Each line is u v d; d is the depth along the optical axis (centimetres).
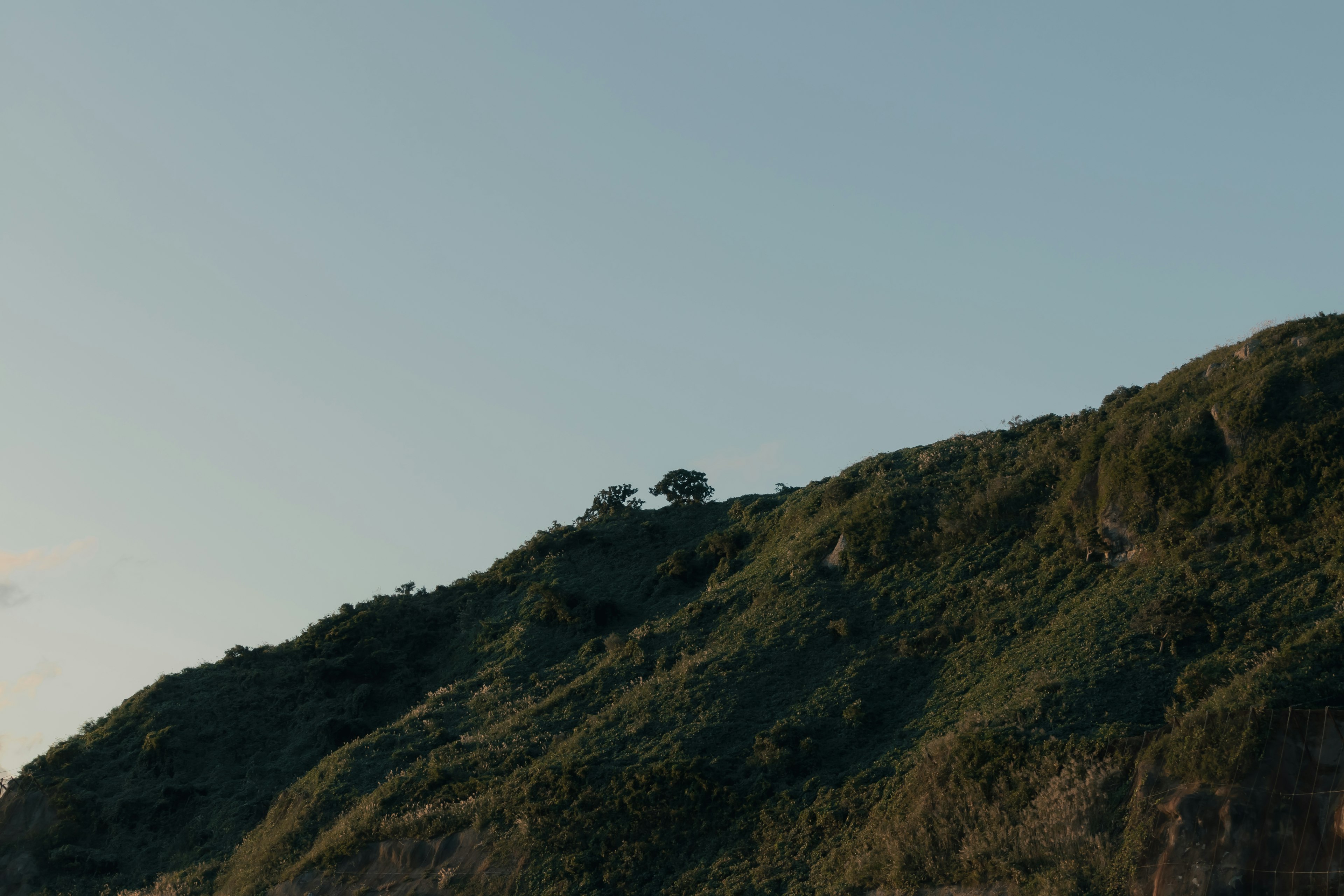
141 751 5534
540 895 3350
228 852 4753
